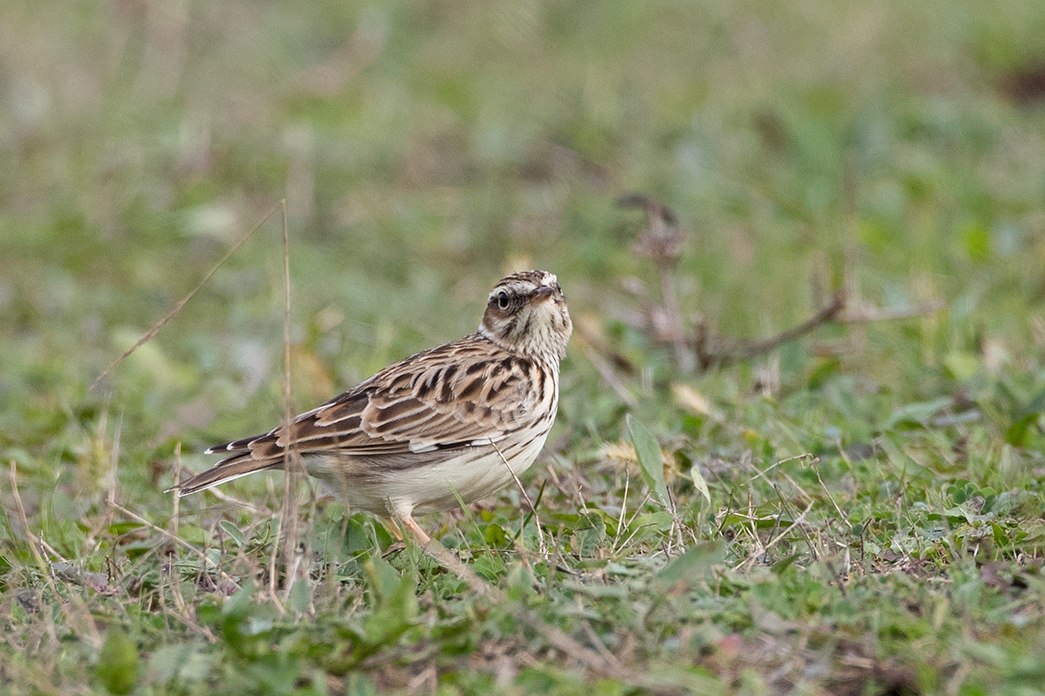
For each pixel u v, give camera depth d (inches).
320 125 807.1
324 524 362.0
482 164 773.3
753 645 278.5
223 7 978.1
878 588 300.0
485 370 376.8
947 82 882.8
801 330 515.2
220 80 876.6
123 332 556.4
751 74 888.3
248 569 331.9
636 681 262.2
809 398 470.9
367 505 373.7
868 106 785.6
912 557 328.8
